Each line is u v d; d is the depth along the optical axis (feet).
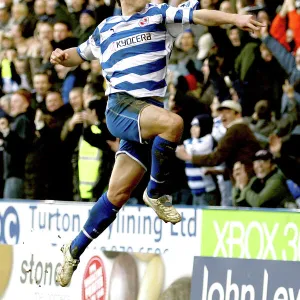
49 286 86.79
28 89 106.22
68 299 85.10
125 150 61.00
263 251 72.74
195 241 77.05
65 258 64.64
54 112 100.37
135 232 81.46
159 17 58.29
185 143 90.43
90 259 83.66
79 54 63.21
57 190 99.04
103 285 82.17
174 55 94.43
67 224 85.92
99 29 60.85
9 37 110.22
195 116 90.84
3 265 91.61
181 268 77.15
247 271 73.36
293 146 85.46
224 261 74.90
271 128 86.48
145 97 58.59
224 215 75.36
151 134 57.52
